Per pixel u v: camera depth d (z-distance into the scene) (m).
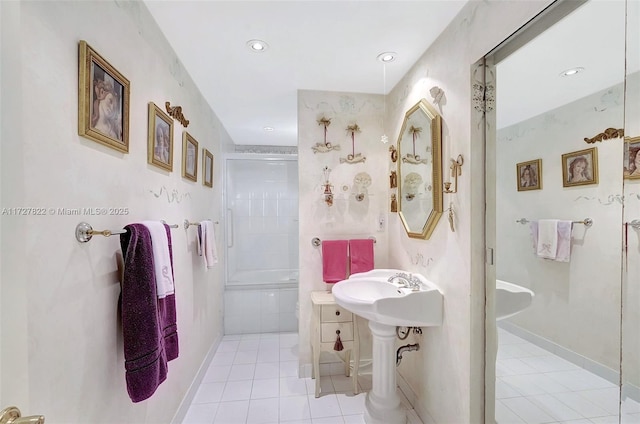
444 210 1.49
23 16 0.66
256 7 1.29
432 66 1.60
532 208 1.10
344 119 2.23
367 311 1.47
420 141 1.72
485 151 1.28
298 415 1.75
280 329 3.12
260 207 3.61
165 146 1.48
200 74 1.92
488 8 1.16
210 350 2.40
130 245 1.01
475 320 1.29
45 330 0.73
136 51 1.20
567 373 1.01
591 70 0.89
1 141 0.54
